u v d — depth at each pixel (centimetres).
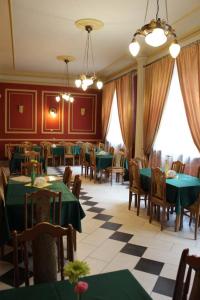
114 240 366
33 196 265
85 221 434
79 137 1066
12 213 288
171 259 318
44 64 841
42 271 165
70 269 118
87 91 1058
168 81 593
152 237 379
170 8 418
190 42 523
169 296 249
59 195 275
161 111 621
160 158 642
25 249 165
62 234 167
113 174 809
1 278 272
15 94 991
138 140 713
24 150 786
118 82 874
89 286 146
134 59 738
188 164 550
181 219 411
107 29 513
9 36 525
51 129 1035
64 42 604
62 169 903
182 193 387
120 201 551
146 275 283
